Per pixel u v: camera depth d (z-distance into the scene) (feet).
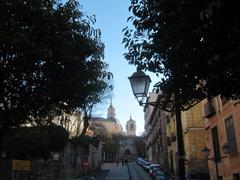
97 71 31.58
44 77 29.07
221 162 102.27
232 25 18.40
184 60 25.08
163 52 26.73
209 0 17.72
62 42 28.30
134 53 29.94
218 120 102.73
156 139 296.71
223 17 18.37
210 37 19.98
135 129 590.96
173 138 184.65
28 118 32.89
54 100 30.55
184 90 29.12
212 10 17.08
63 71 29.17
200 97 29.84
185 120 146.00
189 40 22.06
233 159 91.04
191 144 141.28
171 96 34.37
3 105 30.55
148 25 26.84
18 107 30.40
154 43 27.32
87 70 30.60
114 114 512.63
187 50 23.18
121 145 491.31
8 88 29.01
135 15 27.50
